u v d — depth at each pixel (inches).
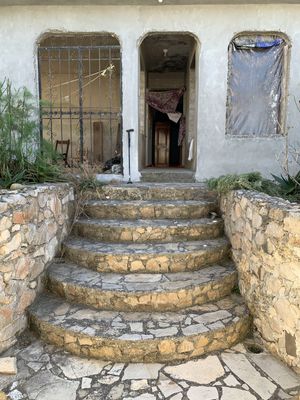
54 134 263.3
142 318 115.7
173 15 191.0
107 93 283.3
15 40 195.6
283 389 95.0
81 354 107.8
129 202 169.0
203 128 199.8
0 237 103.5
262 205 116.7
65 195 155.4
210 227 155.2
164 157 390.3
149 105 352.8
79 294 123.9
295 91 195.5
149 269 135.3
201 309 122.5
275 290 109.3
